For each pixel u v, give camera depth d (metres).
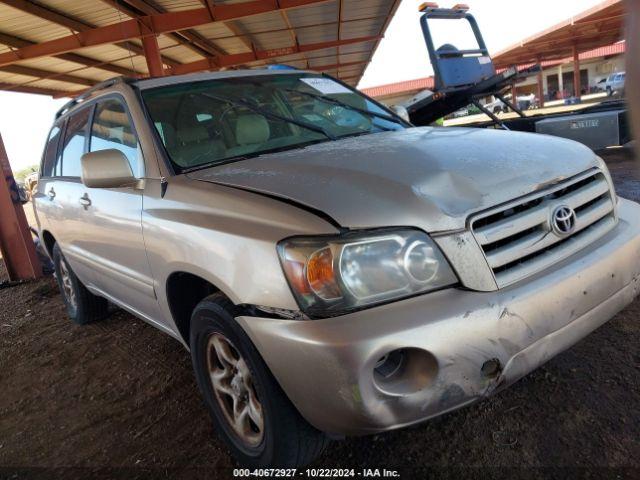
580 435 2.16
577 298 1.97
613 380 2.47
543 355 1.90
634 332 2.88
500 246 1.93
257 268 1.90
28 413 3.14
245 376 2.12
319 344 1.69
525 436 2.21
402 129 3.20
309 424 1.95
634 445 2.05
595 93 39.50
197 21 10.58
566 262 2.04
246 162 2.53
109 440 2.71
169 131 2.78
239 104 3.06
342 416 1.72
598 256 2.10
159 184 2.56
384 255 1.78
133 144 2.86
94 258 3.42
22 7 8.72
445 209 1.88
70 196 3.66
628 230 2.33
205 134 2.81
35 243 7.35
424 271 1.80
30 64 13.10
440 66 7.01
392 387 1.75
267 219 1.95
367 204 1.88
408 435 2.35
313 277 1.77
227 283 2.01
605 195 2.36
